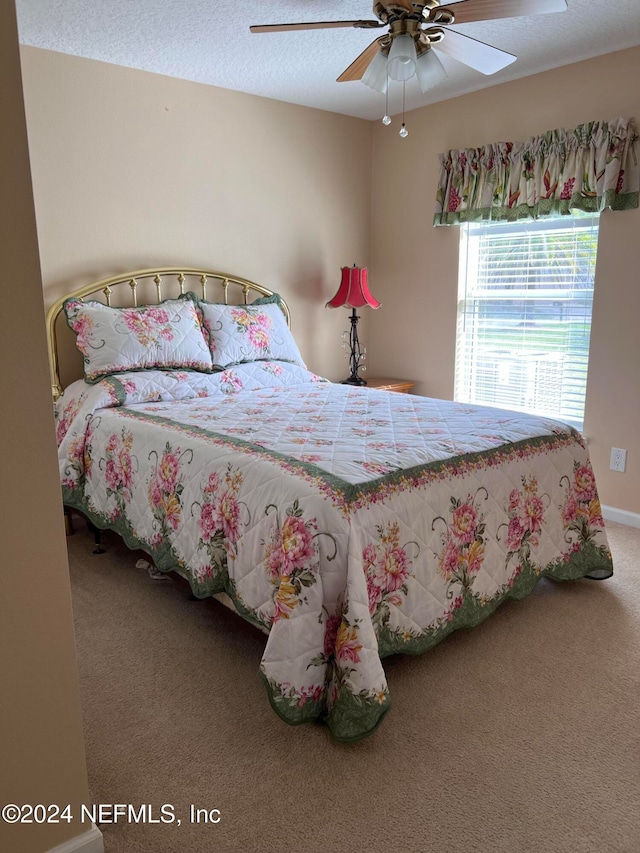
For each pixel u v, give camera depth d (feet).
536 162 10.90
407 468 6.32
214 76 11.02
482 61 7.56
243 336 11.16
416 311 13.73
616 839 4.56
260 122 12.28
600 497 11.07
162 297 11.56
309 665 5.44
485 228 12.37
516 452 7.41
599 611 7.81
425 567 6.23
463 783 5.08
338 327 14.33
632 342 10.28
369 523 5.71
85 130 10.25
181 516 7.15
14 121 3.63
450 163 12.26
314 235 13.50
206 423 8.10
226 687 6.37
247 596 6.15
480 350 12.85
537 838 4.57
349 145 13.70
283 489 5.92
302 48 9.64
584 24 8.89
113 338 9.83
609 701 6.08
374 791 5.01
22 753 4.09
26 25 8.73
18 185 3.69
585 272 10.95
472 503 6.73
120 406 9.37
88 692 6.28
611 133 9.87
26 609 4.00
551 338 11.60
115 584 8.64
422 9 6.44
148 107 10.85
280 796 4.97
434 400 9.82
